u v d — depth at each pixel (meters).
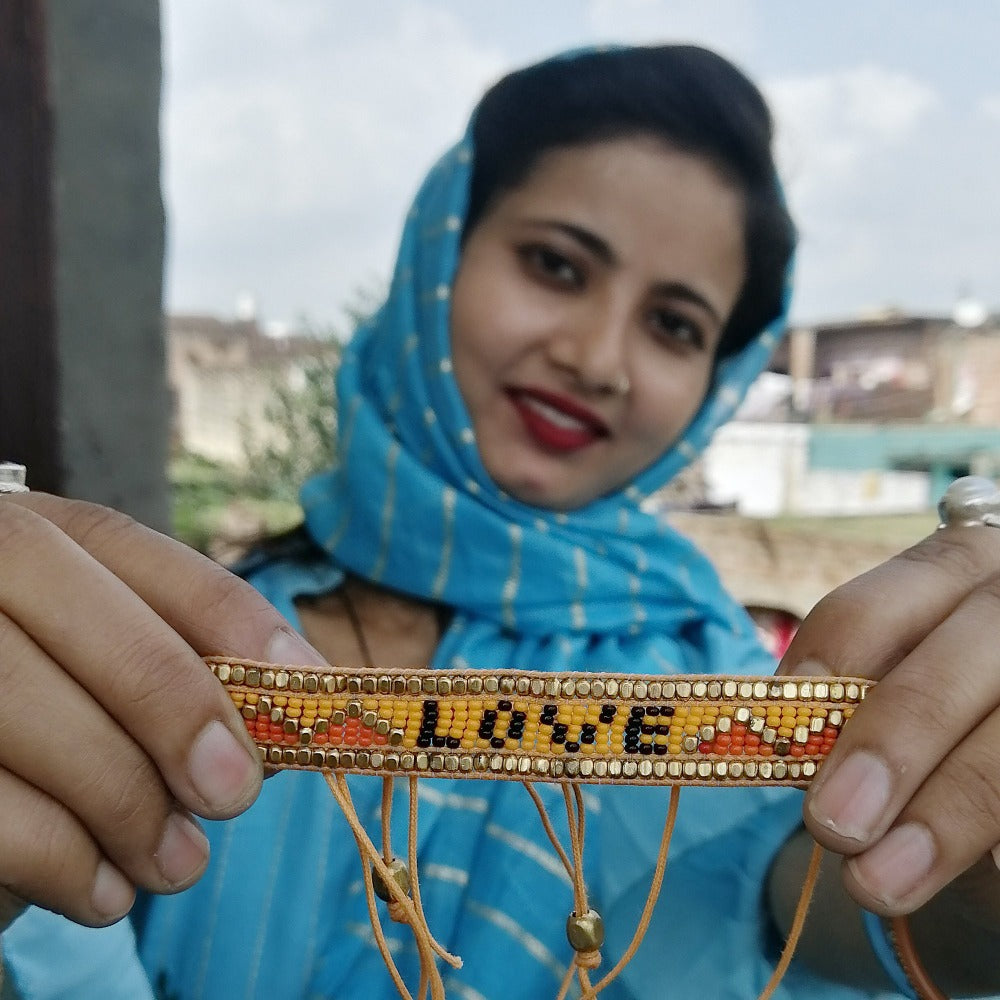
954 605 0.42
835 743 0.40
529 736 0.41
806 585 2.08
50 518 0.42
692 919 0.62
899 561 0.45
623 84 0.72
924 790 0.38
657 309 0.76
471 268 0.77
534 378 0.75
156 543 0.42
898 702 0.38
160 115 1.21
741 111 0.73
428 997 0.56
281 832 0.63
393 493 0.76
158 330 1.24
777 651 1.01
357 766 0.40
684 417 0.81
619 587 0.76
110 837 0.37
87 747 0.36
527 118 0.76
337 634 0.78
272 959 0.58
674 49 0.75
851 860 0.38
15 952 0.48
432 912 0.60
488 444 0.77
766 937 0.61
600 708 0.41
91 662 0.36
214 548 0.97
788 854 0.63
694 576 0.84
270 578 0.80
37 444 1.13
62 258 1.11
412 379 0.79
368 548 0.78
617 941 0.61
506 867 0.61
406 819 0.64
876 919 0.51
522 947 0.58
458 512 0.74
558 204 0.73
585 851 0.63
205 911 0.59
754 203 0.76
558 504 0.80
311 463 2.06
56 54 1.07
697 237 0.73
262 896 0.60
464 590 0.75
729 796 0.67
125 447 1.21
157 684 0.36
